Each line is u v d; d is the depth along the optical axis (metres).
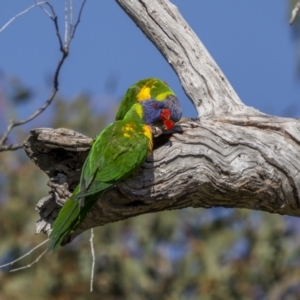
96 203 8.97
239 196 9.23
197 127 9.30
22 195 17.05
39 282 16.50
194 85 10.88
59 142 9.02
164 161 8.96
